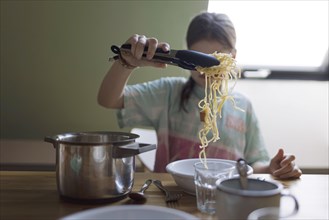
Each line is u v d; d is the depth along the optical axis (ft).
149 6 5.61
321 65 7.56
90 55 6.14
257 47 7.37
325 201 2.65
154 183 2.95
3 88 6.44
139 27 5.90
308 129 7.21
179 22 5.86
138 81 6.54
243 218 1.88
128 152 2.44
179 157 4.36
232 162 2.91
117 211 1.85
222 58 3.14
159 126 4.48
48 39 5.88
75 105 6.80
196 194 2.51
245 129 4.58
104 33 5.90
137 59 3.08
